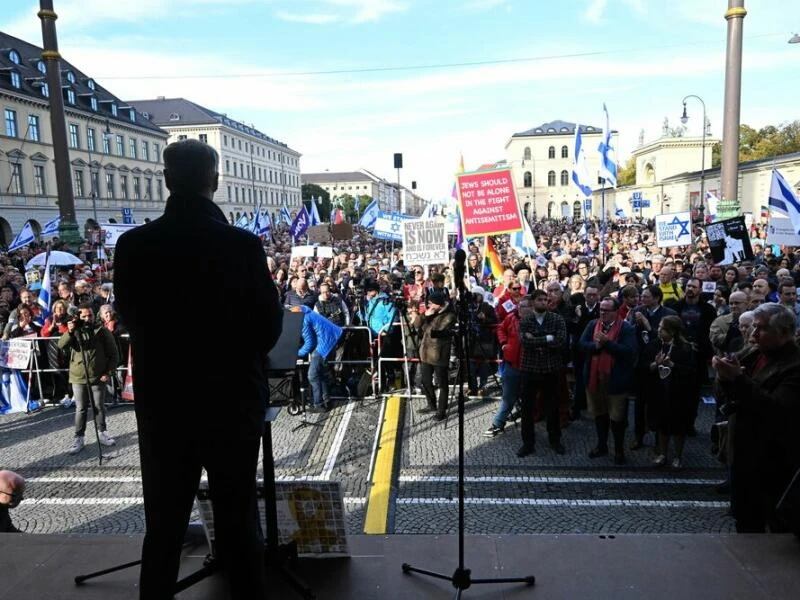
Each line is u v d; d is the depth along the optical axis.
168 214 2.08
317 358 8.40
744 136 68.81
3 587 2.89
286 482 3.07
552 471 6.43
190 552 3.21
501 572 2.97
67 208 15.92
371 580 2.91
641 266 14.52
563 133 90.25
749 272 10.94
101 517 5.53
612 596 2.75
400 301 9.33
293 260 17.56
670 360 6.22
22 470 6.72
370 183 158.62
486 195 9.37
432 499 5.78
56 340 9.29
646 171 72.94
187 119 88.94
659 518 5.31
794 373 3.15
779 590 2.77
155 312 2.02
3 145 48.09
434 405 8.46
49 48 15.08
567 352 8.20
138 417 2.13
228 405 2.05
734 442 3.62
